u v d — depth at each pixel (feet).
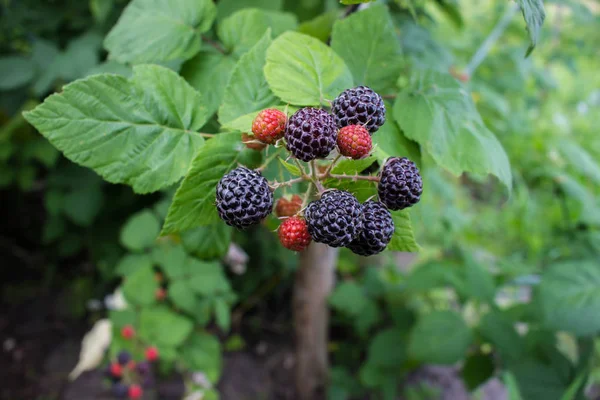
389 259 1.84
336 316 1.83
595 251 1.10
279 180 0.62
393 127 0.63
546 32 1.70
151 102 0.58
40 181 2.10
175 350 1.22
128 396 1.18
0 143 1.38
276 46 0.59
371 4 0.71
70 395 1.50
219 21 0.82
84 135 0.56
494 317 1.12
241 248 1.70
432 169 1.41
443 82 0.65
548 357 1.07
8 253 2.07
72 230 1.75
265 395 1.64
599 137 1.75
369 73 0.66
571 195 1.15
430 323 1.13
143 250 1.24
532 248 1.45
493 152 0.62
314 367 1.57
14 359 1.67
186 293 1.20
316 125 0.48
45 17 1.41
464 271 1.25
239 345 1.77
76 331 1.80
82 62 1.12
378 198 0.54
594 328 0.90
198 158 0.55
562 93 2.48
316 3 1.09
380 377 1.41
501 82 1.56
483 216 2.11
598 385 1.51
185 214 0.55
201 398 1.24
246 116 0.55
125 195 1.61
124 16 0.67
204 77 0.68
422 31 1.04
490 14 1.94
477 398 1.63
